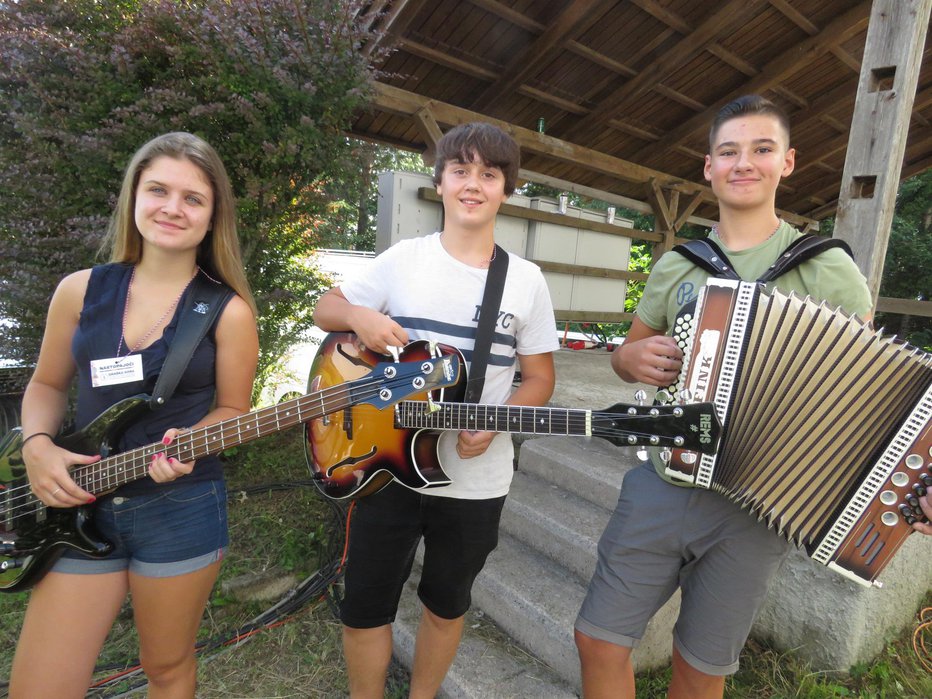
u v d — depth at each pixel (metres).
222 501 1.45
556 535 2.46
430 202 4.31
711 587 1.44
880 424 1.19
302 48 3.17
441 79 4.75
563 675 2.03
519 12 4.17
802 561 2.24
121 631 2.34
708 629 1.44
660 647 2.16
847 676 2.15
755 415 1.28
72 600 1.29
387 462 1.52
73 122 3.00
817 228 8.56
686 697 1.49
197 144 1.36
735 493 1.31
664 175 6.58
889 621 2.30
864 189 2.83
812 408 1.23
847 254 1.38
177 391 1.36
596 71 4.91
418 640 1.74
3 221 3.14
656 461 1.50
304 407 1.42
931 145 7.04
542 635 2.10
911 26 2.61
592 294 6.05
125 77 3.02
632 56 4.82
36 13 2.96
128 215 1.38
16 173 3.05
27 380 3.69
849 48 5.03
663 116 5.78
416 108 4.52
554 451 3.00
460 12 4.09
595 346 6.93
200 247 1.47
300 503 3.26
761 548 1.40
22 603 2.51
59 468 1.26
